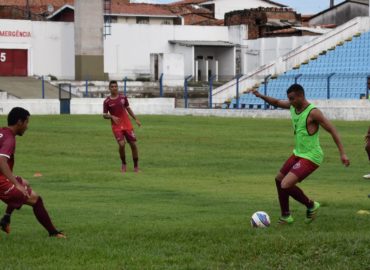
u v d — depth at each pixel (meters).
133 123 55.19
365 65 72.88
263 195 21.03
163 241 13.62
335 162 30.03
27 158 32.06
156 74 89.25
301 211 17.52
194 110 68.69
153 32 97.62
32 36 91.88
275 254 12.35
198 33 99.75
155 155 33.34
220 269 11.61
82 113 72.88
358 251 12.19
